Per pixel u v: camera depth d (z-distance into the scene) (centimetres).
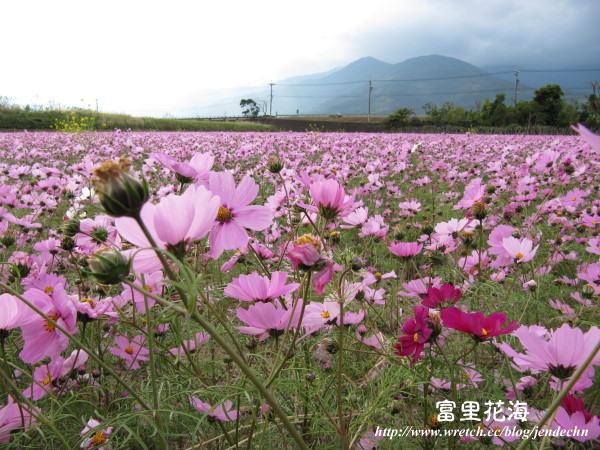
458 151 886
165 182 471
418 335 110
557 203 356
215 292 150
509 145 1125
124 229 74
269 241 260
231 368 168
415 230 394
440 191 588
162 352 145
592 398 163
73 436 136
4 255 214
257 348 164
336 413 129
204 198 74
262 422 124
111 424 108
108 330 191
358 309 172
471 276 227
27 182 457
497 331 101
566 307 199
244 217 104
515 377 164
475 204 211
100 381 160
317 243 91
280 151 838
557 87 4447
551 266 270
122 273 62
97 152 848
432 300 130
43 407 145
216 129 3206
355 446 126
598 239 280
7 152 941
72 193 362
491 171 566
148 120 2811
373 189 504
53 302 116
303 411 139
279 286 115
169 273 65
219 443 133
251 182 107
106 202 64
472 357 167
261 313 106
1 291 161
